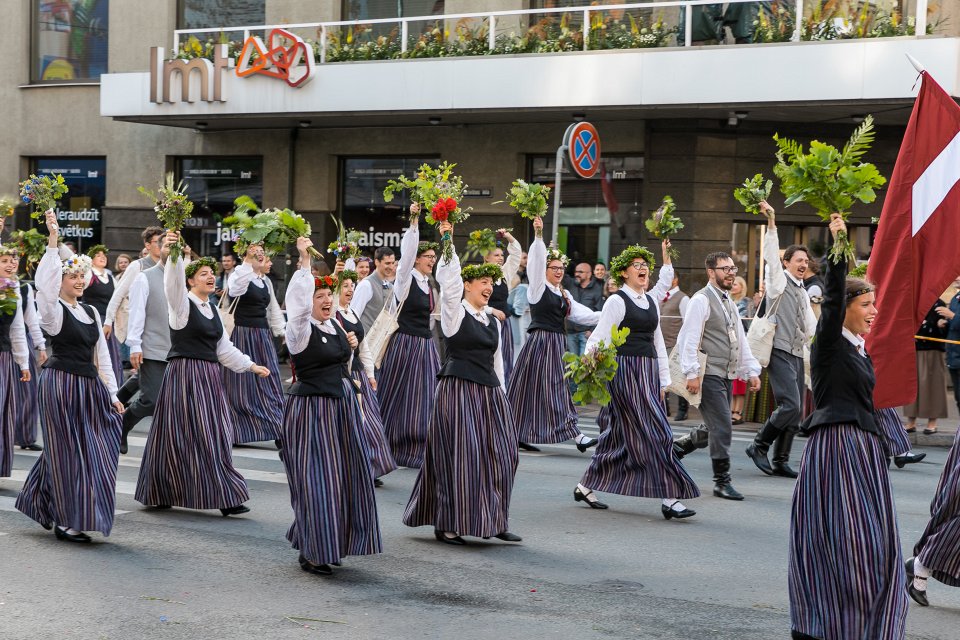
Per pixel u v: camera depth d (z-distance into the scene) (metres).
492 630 5.38
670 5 16.03
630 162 17.77
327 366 6.36
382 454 9.01
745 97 15.28
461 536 7.20
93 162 22.47
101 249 12.95
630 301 8.03
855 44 14.72
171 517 7.86
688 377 8.56
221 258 21.19
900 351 5.91
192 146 21.20
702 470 10.12
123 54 21.78
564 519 7.96
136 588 6.04
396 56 17.98
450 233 7.18
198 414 7.73
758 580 6.36
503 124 18.58
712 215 17.16
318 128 20.09
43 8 22.70
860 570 4.71
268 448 11.19
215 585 6.11
